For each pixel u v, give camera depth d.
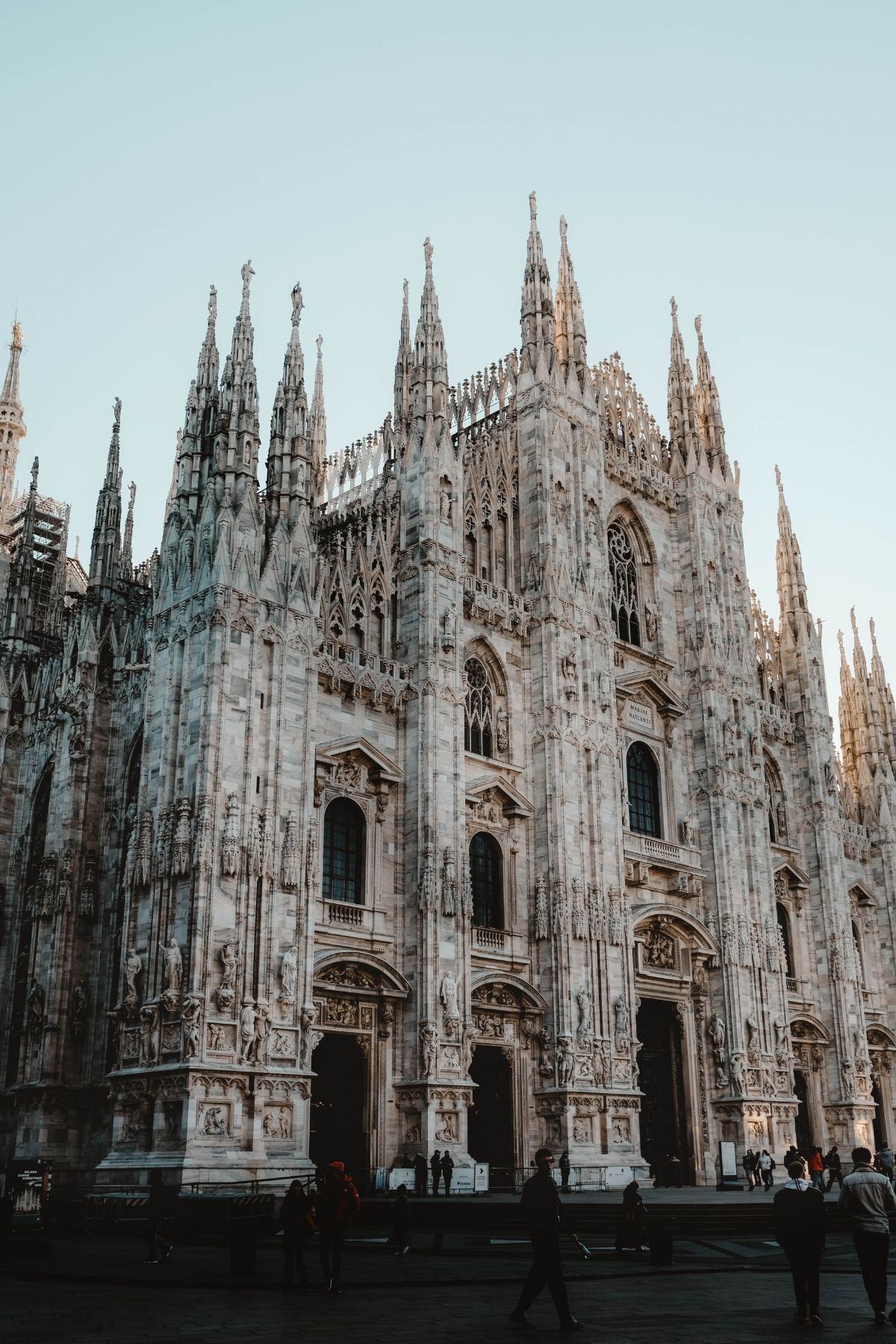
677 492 71.88
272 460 48.25
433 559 52.97
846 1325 17.53
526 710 57.16
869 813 82.44
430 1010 46.84
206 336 50.41
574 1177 50.06
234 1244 24.09
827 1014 70.88
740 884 64.56
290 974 41.78
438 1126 45.94
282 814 43.12
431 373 56.50
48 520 85.62
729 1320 18.06
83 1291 20.92
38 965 49.19
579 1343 15.54
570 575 59.88
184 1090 38.38
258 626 44.19
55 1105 46.75
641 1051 59.38
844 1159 67.81
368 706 49.84
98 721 51.69
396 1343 15.30
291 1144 40.56
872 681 85.88
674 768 65.19
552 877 54.00
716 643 68.69
